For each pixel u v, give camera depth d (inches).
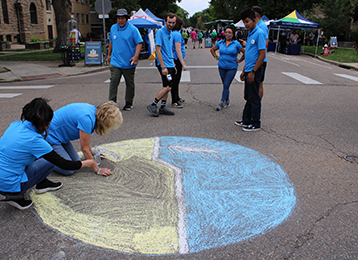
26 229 99.0
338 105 265.0
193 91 326.3
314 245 91.9
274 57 726.5
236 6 1477.6
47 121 98.9
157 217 105.1
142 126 207.2
